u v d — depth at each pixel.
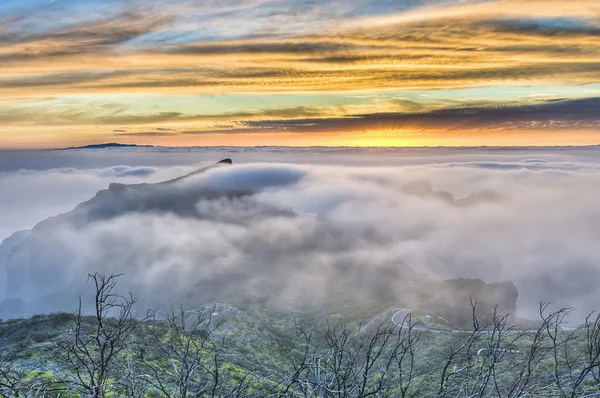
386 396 8.20
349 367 7.90
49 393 8.98
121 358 9.79
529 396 8.26
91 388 7.97
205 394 9.08
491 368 8.27
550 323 9.15
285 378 8.42
